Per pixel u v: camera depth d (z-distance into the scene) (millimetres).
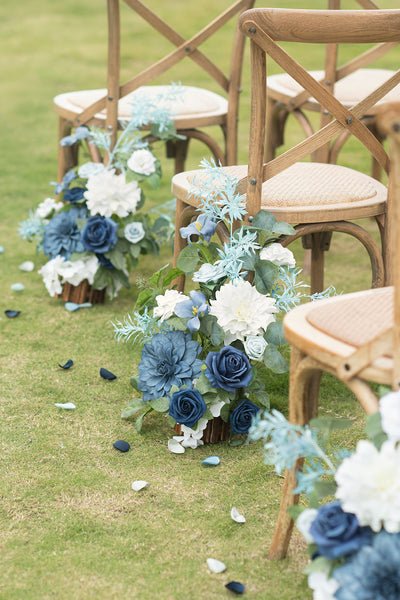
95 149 2424
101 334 2232
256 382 1683
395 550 983
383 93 1583
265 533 1387
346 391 1936
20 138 4410
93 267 2352
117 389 1927
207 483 1543
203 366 1662
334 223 1694
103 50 6535
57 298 2496
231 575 1275
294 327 1147
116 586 1253
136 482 1518
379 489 993
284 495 1269
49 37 7078
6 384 1940
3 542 1366
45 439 1700
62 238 2400
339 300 1188
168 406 1675
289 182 1769
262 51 1448
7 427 1748
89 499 1490
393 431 975
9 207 3312
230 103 2445
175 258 1937
